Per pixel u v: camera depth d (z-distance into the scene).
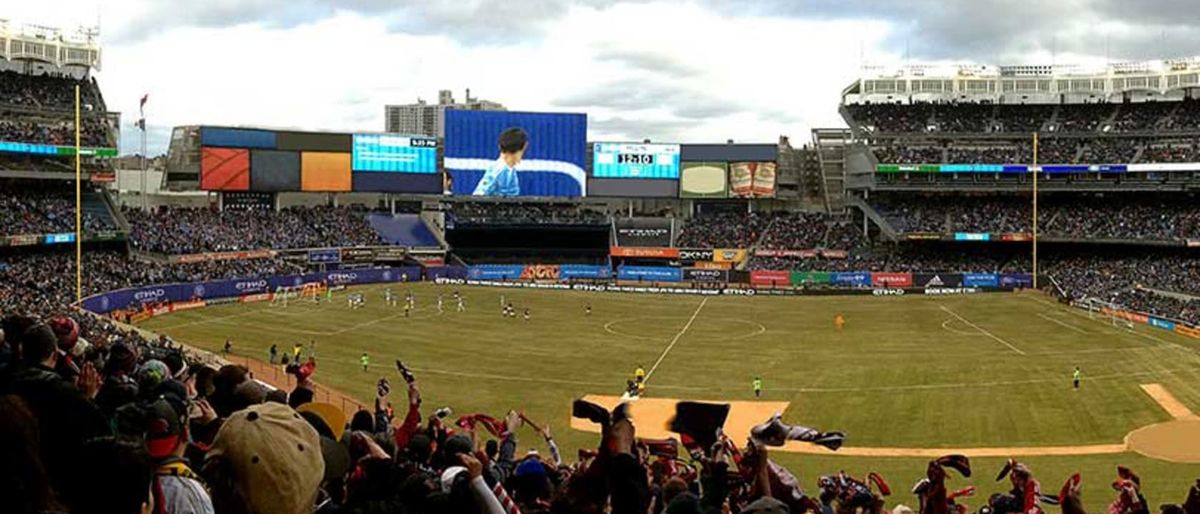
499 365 71.06
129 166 168.25
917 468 43.78
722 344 83.25
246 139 134.88
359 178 142.00
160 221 122.00
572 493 9.16
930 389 62.59
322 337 81.62
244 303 104.06
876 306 112.88
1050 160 135.38
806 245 144.12
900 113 147.50
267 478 6.71
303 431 7.11
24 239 93.25
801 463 44.88
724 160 151.50
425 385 62.81
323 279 121.31
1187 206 131.88
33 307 71.69
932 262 135.25
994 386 63.16
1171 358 73.06
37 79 112.19
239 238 125.56
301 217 139.75
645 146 151.88
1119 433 50.41
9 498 5.62
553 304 112.56
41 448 7.38
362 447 9.85
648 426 52.28
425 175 146.00
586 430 51.38
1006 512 16.50
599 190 151.75
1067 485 14.36
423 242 144.62
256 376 59.91
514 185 147.62
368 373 66.12
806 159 164.12
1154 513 35.47
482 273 139.12
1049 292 122.56
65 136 107.44
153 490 7.68
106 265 101.19
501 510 8.12
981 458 45.78
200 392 14.28
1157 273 116.50
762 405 58.38
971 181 138.38
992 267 132.38
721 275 137.38
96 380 12.95
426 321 94.62
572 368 70.50
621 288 132.00
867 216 143.00
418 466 11.86
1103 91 142.88
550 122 148.25
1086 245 134.75
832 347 81.44
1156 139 133.88
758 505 7.92
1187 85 138.75
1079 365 70.56
